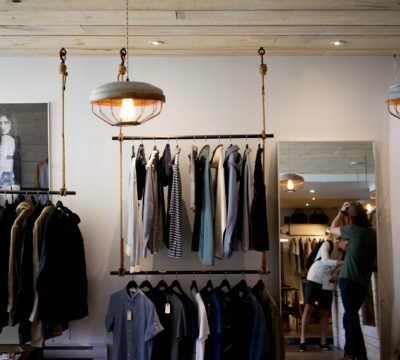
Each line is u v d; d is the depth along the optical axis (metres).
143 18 3.32
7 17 3.29
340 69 4.16
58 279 3.46
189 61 4.14
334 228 4.02
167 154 3.72
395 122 4.13
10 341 4.02
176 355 3.67
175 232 3.63
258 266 4.03
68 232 3.62
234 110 4.11
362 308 3.99
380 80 4.16
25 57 4.15
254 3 3.09
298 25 3.46
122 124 2.91
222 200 3.62
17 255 3.54
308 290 3.96
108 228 4.07
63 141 3.70
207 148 3.70
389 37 3.71
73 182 4.09
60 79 4.15
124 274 3.78
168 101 4.11
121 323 3.74
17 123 4.12
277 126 4.11
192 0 3.05
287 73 4.14
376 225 4.03
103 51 4.01
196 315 3.65
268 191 4.07
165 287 3.82
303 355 3.94
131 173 3.68
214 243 3.67
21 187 4.09
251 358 3.43
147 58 4.14
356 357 3.95
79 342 4.00
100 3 3.09
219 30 3.55
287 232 3.98
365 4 3.12
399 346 3.95
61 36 3.66
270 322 3.55
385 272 4.06
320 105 4.13
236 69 4.14
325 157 4.05
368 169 4.05
